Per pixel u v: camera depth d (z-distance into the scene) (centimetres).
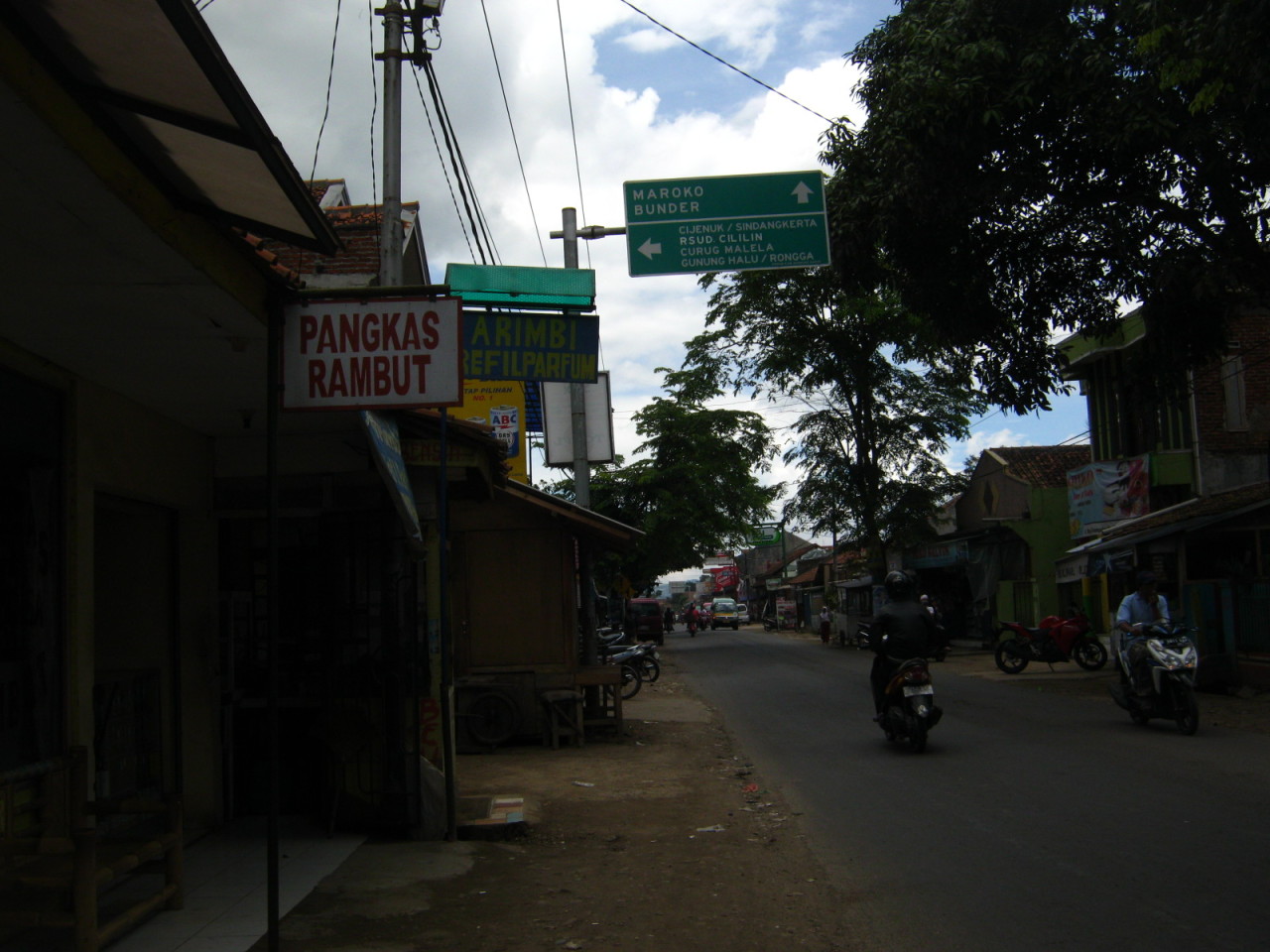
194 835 759
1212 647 1700
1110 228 1366
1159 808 800
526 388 2075
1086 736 1210
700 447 3722
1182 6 1084
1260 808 787
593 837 784
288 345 573
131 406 695
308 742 834
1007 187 1327
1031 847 699
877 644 1177
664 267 1137
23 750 562
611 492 3694
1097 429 2591
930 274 1488
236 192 449
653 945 525
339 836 761
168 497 744
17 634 569
